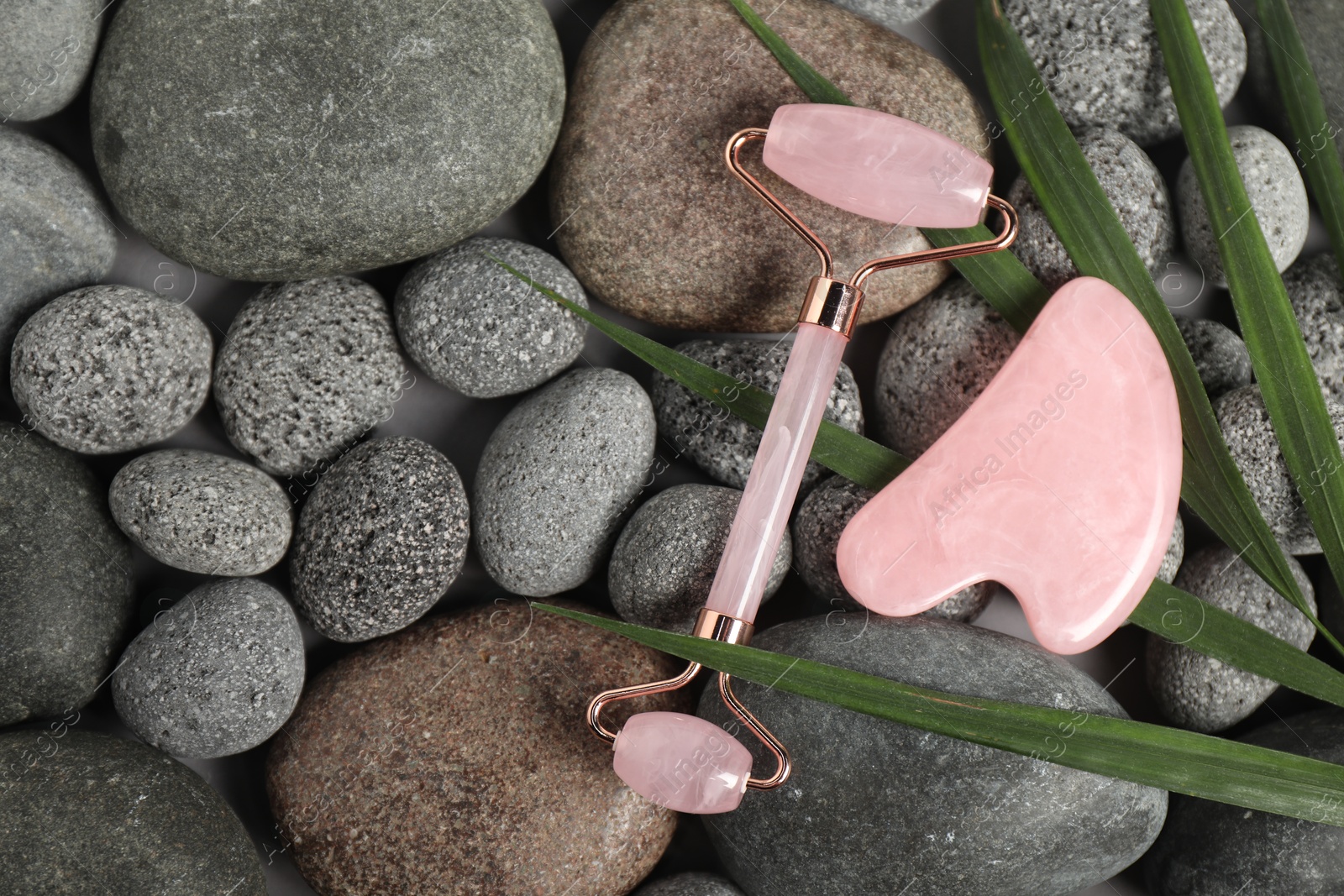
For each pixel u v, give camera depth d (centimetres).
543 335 40
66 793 38
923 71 41
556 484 40
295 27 39
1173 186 43
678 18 41
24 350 39
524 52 40
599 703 39
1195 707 41
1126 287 40
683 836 43
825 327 38
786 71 40
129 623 40
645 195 40
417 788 40
